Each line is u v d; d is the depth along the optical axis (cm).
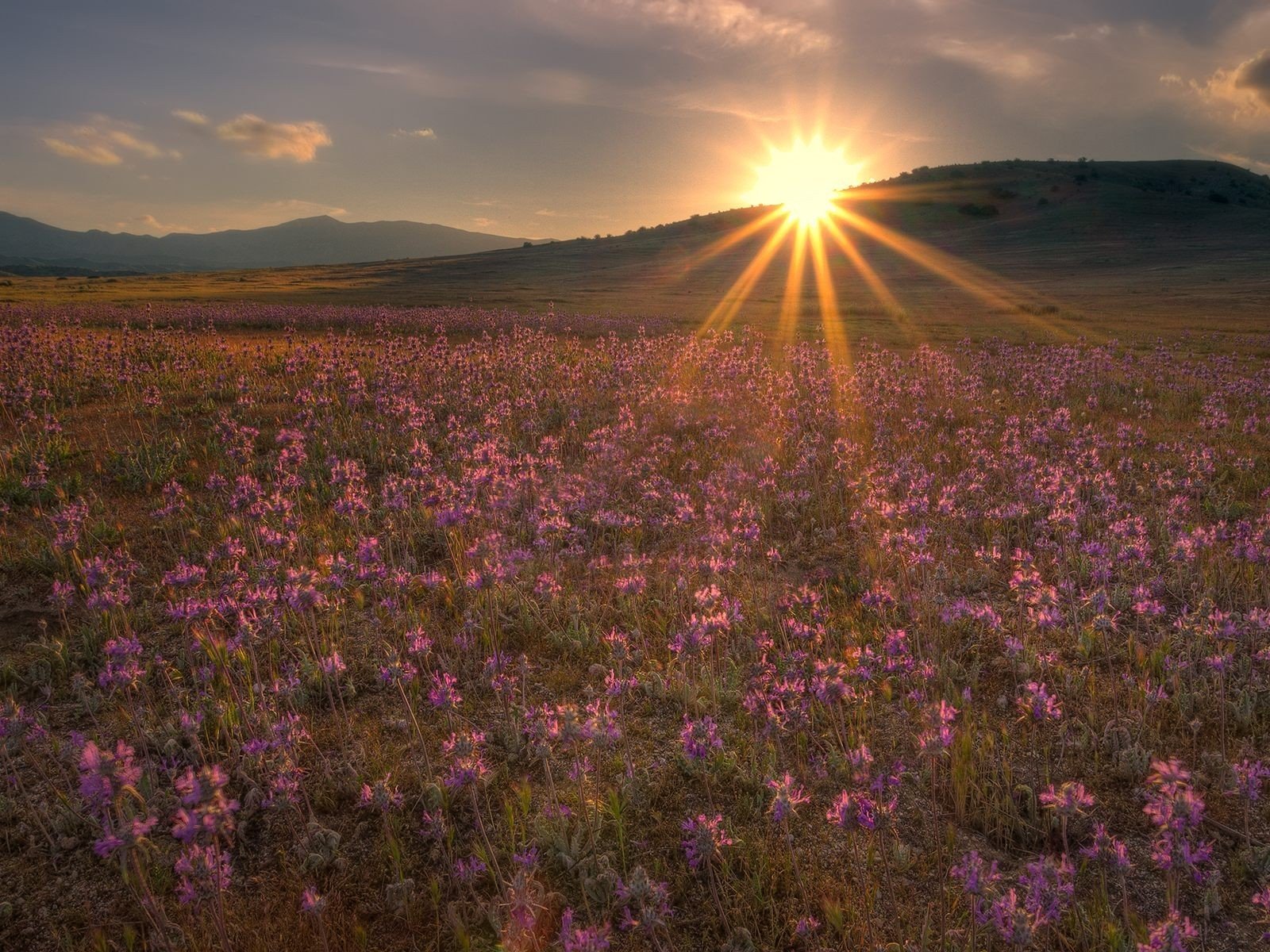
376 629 800
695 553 998
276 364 2189
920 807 551
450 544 992
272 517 1056
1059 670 711
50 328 3017
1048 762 590
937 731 484
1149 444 1520
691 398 1864
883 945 431
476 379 1861
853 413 1770
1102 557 806
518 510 1100
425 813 516
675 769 593
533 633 794
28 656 732
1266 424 1636
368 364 2191
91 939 445
